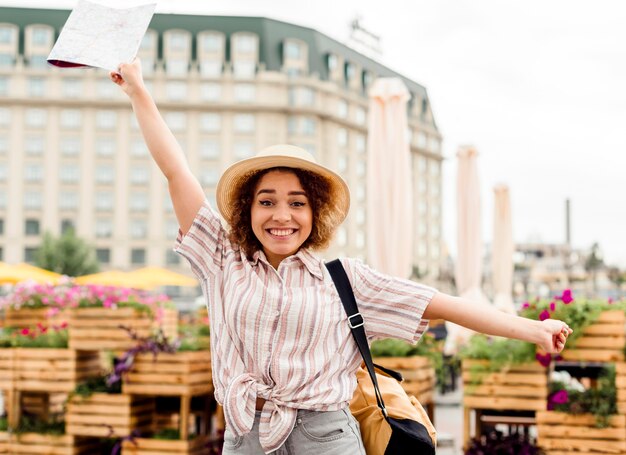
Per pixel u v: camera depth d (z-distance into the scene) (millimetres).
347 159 75375
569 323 4746
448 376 11070
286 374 2146
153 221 66875
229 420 2146
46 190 66688
